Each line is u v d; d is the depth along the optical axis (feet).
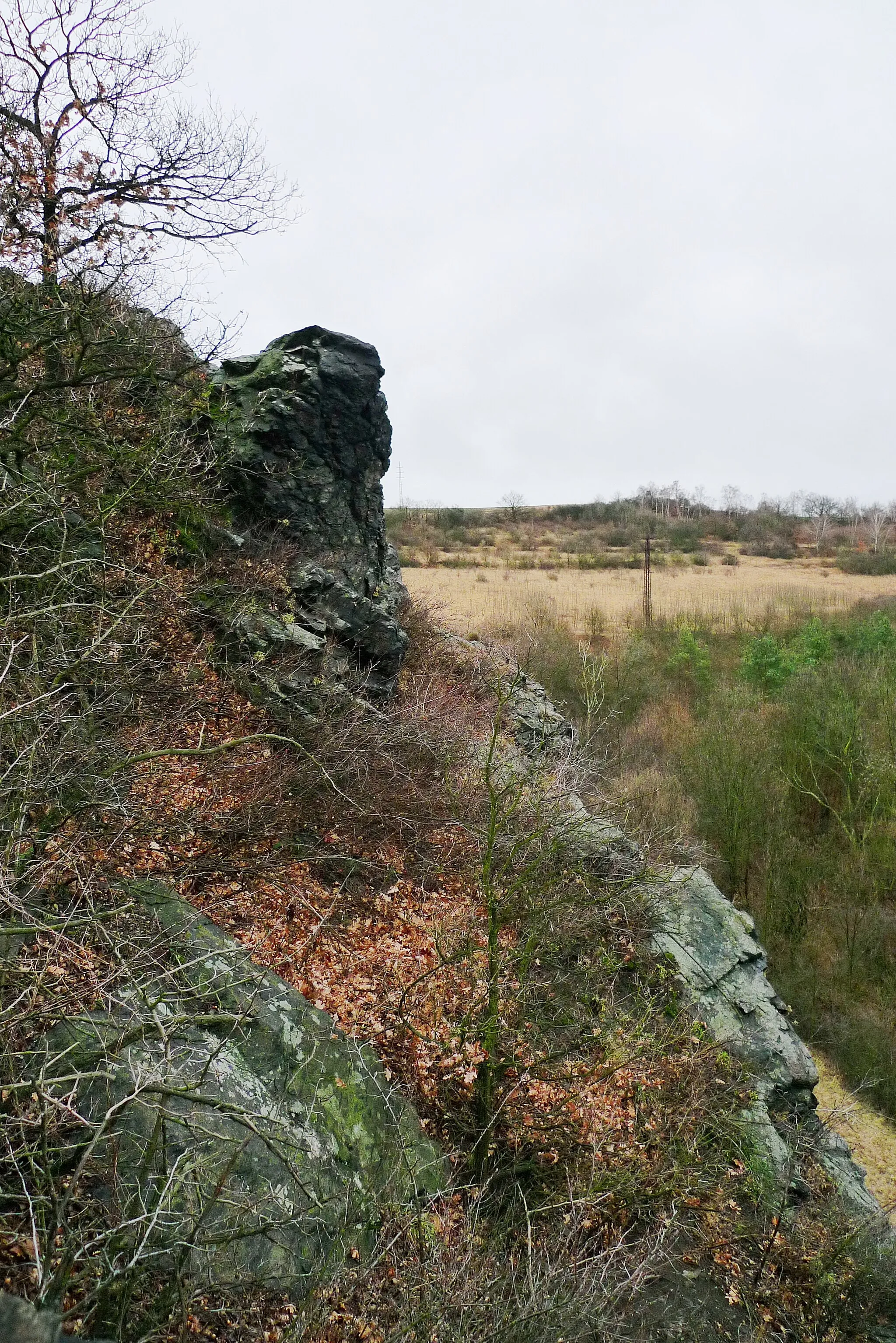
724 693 69.67
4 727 14.60
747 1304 21.15
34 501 20.51
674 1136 21.88
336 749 25.55
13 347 22.82
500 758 26.91
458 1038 21.30
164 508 27.89
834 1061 43.86
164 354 29.58
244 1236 11.57
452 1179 18.33
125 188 32.17
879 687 66.95
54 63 30.60
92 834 17.03
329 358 36.11
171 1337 11.49
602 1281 15.56
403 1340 13.28
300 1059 17.19
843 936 51.01
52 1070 13.26
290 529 34.78
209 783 23.03
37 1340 5.82
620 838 27.94
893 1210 32.04
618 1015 24.62
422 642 41.52
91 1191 12.27
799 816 61.52
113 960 15.20
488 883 20.11
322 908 22.80
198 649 27.50
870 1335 21.98
